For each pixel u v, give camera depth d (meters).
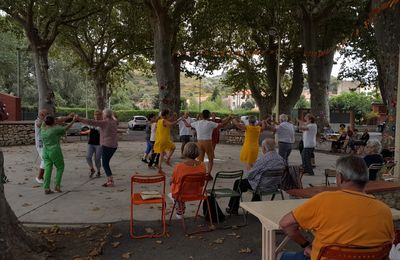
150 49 30.09
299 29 25.23
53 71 58.94
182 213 5.80
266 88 32.28
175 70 27.80
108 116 8.81
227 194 6.06
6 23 22.48
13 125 19.92
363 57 24.66
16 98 24.16
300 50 26.61
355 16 22.22
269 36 26.55
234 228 5.88
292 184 6.28
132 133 36.69
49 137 8.02
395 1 10.64
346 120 41.09
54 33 20.44
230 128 26.45
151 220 6.24
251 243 5.28
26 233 4.58
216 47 28.86
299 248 5.05
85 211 6.74
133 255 4.84
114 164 12.85
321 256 2.63
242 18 23.98
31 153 16.02
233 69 33.53
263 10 24.75
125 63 36.59
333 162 14.62
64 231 5.67
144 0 20.77
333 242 2.58
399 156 7.68
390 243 2.64
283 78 34.62
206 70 29.81
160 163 10.60
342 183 2.79
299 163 13.98
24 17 19.77
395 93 11.80
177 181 5.73
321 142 20.50
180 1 20.92
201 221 6.20
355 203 2.62
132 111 59.94
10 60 44.12
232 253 4.93
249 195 8.10
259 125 10.67
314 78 22.27
